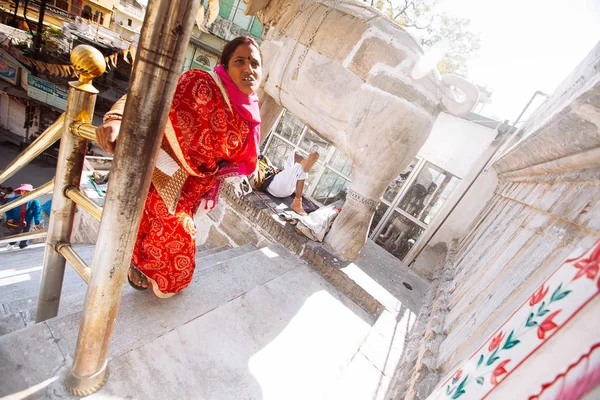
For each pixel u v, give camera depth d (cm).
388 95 254
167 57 66
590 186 101
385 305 263
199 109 142
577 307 42
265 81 327
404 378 163
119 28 2433
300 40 291
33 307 196
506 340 54
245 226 334
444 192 511
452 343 137
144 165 77
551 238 110
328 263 278
